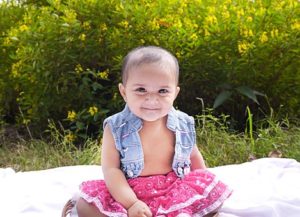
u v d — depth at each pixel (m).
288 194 2.68
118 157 2.39
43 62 4.07
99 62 4.12
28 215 2.58
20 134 4.39
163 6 4.13
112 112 4.12
